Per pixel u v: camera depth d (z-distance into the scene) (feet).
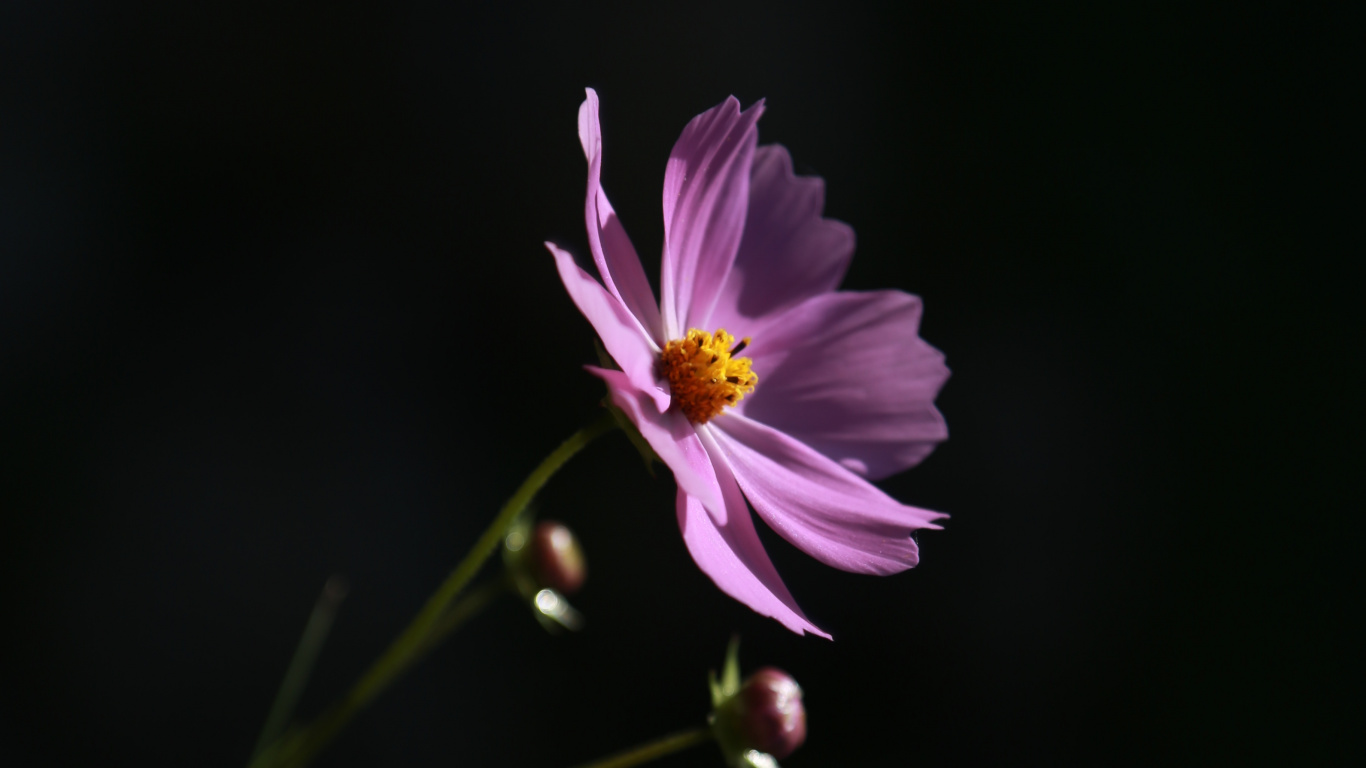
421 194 2.34
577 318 2.31
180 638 1.97
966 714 2.19
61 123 2.16
